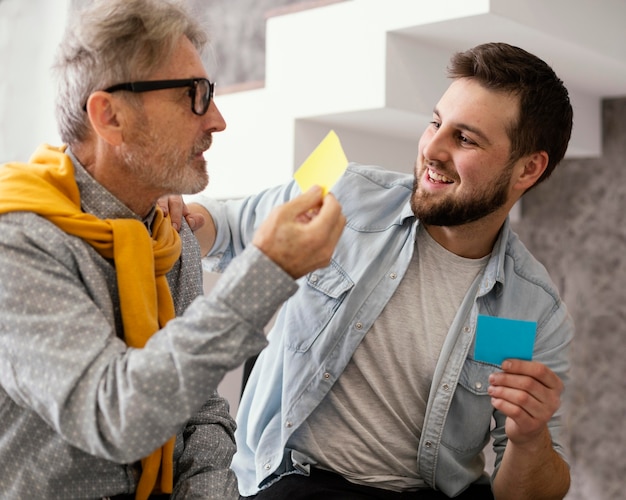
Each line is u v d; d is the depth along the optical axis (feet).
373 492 5.90
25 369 4.11
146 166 4.62
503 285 6.14
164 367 3.94
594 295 10.96
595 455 10.87
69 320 4.13
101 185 4.71
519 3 8.24
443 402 5.96
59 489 4.45
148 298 4.65
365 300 6.08
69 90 4.64
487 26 8.44
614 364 10.78
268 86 9.86
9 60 14.75
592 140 10.73
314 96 9.38
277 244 4.03
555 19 8.66
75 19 4.66
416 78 9.07
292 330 6.23
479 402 6.12
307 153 9.77
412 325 6.07
